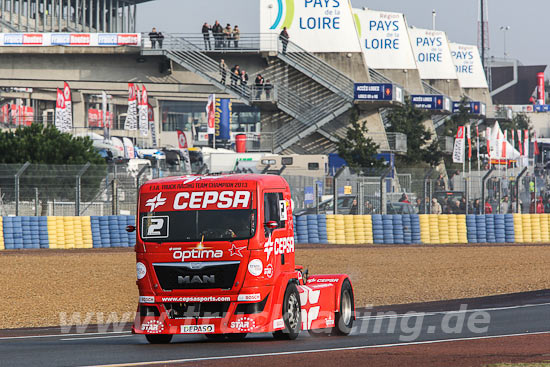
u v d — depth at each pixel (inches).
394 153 5487.2
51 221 3164.4
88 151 4468.5
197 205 1147.3
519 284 2043.6
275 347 1071.6
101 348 1111.0
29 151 4338.1
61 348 1119.0
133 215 3270.2
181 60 5221.5
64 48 5334.6
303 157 4338.1
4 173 3218.5
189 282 1128.2
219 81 5177.2
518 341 1085.1
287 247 1191.6
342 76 5177.2
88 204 3312.0
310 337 1208.2
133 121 5275.6
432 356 943.0
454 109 7249.0
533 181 3991.1
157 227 1150.3
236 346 1099.9
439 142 6437.0
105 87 5792.3
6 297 1862.7
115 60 5364.2
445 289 1966.0
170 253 1135.0
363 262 2632.9
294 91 5231.3
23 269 2428.6
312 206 3540.8
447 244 3376.0
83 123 7657.5
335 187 3344.0
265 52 5172.2
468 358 921.5
